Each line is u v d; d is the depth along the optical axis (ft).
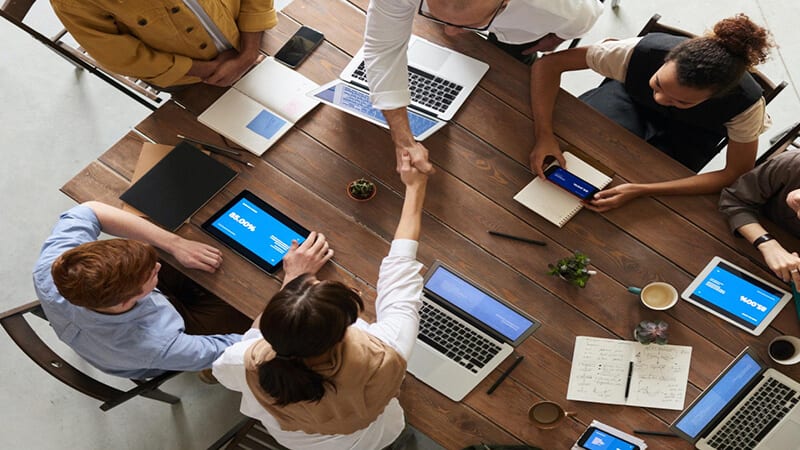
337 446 5.62
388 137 6.98
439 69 7.25
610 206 6.76
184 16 6.69
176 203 6.69
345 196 6.77
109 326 5.81
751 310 6.45
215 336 6.40
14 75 10.27
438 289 6.47
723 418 6.14
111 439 8.72
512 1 6.65
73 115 10.11
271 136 6.94
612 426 6.14
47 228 9.61
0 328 9.07
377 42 6.30
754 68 6.86
